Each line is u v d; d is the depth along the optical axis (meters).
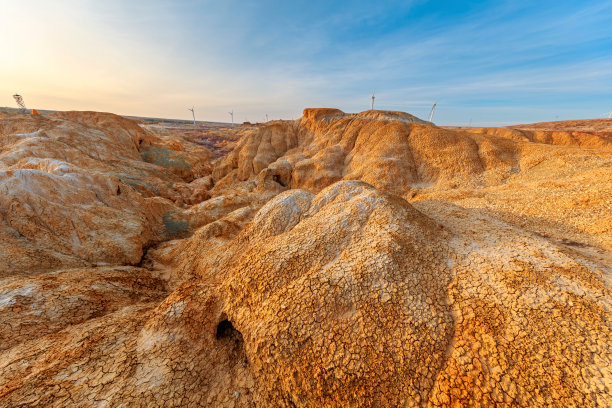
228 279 11.55
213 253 17.72
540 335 7.12
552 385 6.18
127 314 12.07
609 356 6.45
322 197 15.19
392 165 40.53
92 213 21.22
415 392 6.93
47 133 42.12
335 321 8.45
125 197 26.14
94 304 12.88
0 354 9.73
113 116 56.12
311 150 58.00
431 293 8.98
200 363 9.31
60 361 9.04
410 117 56.84
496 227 13.70
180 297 11.36
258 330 9.00
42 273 15.21
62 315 11.76
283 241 12.07
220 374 9.21
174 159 60.19
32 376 8.42
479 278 9.34
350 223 12.05
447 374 6.93
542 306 7.86
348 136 54.25
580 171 25.42
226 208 33.84
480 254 10.70
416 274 9.56
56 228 18.31
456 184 33.72
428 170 39.72
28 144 35.06
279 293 9.64
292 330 8.48
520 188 23.42
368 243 10.73
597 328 7.07
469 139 41.81
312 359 7.89
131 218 23.42
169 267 19.98
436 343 7.58
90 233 19.55
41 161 26.47
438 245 11.23
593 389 5.95
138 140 58.84
